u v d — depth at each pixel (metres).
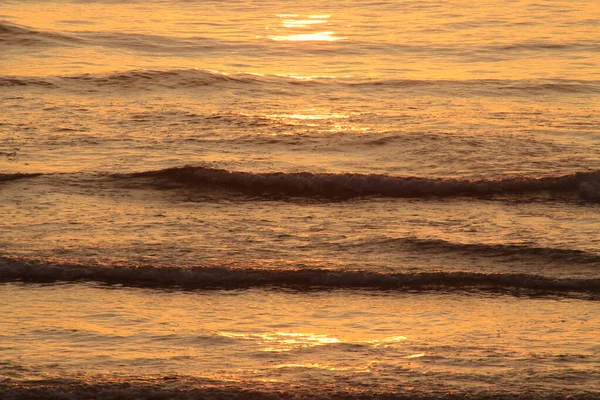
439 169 59.06
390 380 29.28
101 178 55.59
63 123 67.88
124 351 31.56
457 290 39.41
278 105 75.75
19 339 32.47
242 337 33.34
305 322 35.28
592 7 125.50
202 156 60.78
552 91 81.56
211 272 40.53
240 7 125.38
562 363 30.80
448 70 91.31
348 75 88.31
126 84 80.50
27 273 40.00
